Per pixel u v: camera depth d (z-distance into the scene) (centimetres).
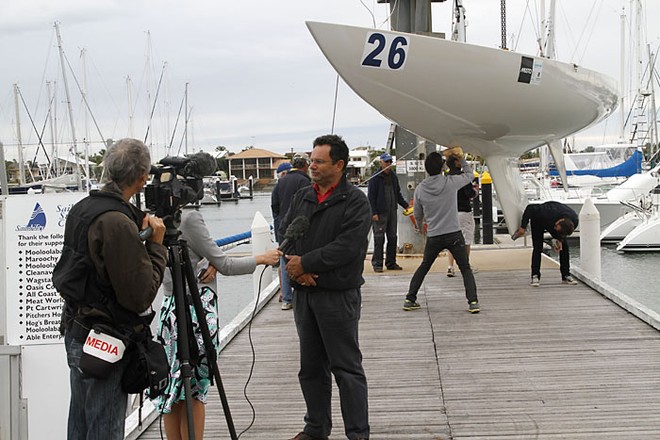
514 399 437
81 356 262
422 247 1047
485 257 1029
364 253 352
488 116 759
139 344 266
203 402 340
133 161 272
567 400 430
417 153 1025
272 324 675
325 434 372
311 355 364
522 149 867
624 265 1603
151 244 275
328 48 675
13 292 414
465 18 938
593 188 2302
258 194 6719
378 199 923
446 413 418
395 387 471
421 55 690
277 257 353
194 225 332
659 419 395
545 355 529
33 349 416
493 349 552
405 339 596
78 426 273
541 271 894
